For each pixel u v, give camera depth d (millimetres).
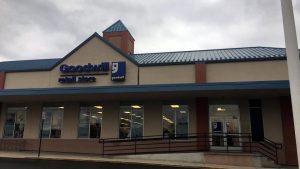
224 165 18359
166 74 23000
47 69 25734
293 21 8141
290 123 20781
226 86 19766
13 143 25969
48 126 25781
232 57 23000
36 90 23141
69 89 22484
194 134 22391
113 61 24469
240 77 21531
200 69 22234
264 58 21469
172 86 20641
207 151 20172
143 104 24109
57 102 26141
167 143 22188
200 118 22219
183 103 23312
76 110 25359
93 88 22047
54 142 25047
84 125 24969
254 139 21562
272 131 21297
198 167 17281
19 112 27078
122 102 24609
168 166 17453
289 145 20438
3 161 18312
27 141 25719
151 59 26484
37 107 26484
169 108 23562
